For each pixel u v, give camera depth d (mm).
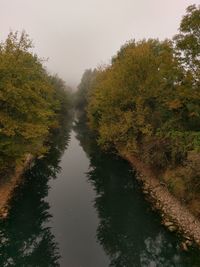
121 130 31594
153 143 28391
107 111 35344
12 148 22391
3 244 18938
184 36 22469
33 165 34875
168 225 20156
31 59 27422
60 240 19469
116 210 23766
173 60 23578
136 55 32688
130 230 20734
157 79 30375
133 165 34188
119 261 17594
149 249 18953
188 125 25281
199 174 21188
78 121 88250
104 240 19656
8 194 24672
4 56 21547
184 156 24188
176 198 23062
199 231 18812
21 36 25906
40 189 28000
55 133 61719
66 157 40938
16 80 21938
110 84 35344
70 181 30812
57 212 23344
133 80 32719
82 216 22750
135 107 33219
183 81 23000
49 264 17000
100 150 45000
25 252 18234
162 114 28688
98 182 30641
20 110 22500
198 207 20266
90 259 17609
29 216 22203
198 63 21859
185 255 17344
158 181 26891
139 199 25391
